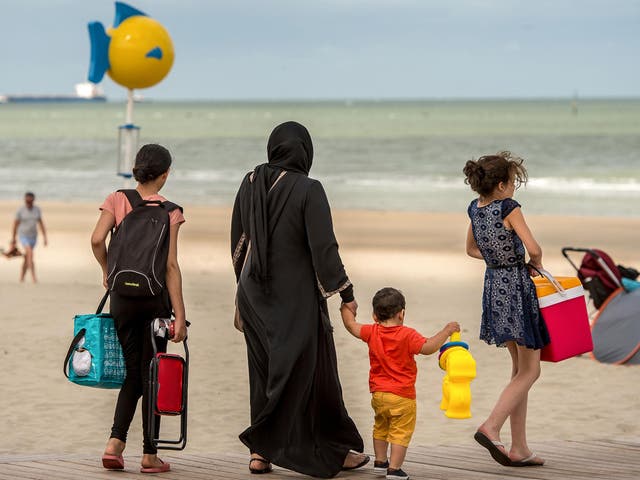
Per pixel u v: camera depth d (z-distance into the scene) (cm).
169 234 1081
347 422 1077
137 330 1093
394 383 1057
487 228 1136
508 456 1143
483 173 1136
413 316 2720
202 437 1518
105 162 12125
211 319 2628
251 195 1072
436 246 4778
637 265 4053
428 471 1126
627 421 1619
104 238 1091
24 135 19412
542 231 5356
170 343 2267
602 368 2028
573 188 8294
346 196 7762
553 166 10838
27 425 1584
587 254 2138
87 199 7631
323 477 1052
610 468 1148
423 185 8769
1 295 3023
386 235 5238
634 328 2058
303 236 1062
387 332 1059
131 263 1058
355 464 1109
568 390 1845
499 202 1135
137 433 1573
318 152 13488
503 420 1148
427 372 1994
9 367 2005
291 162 1078
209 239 5009
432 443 1477
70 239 4969
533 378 1155
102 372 1075
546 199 7400
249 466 1109
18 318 2581
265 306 1058
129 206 1100
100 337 1078
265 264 1050
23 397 1766
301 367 1048
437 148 14325
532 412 1688
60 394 1792
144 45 2430
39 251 4500
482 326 1165
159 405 1066
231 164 11519
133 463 1161
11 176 9875
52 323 2511
